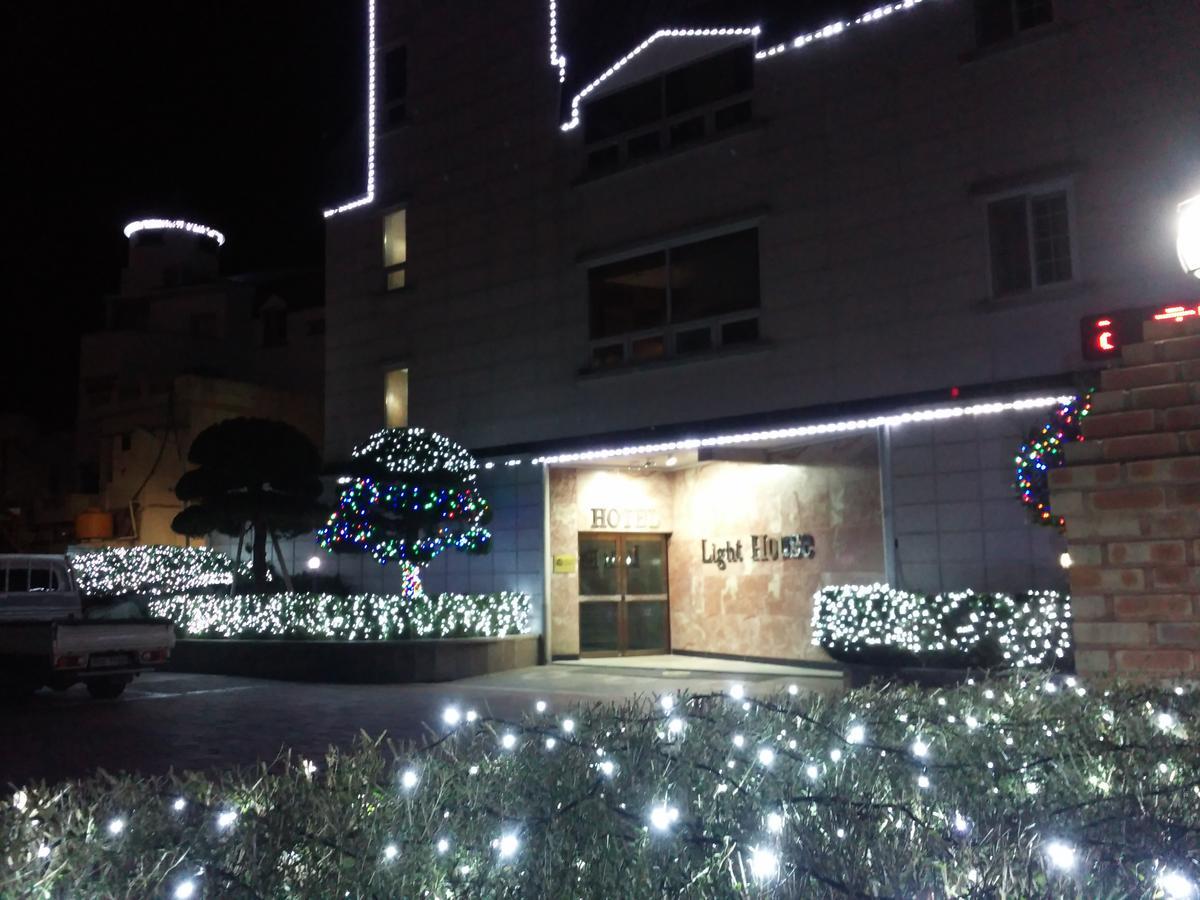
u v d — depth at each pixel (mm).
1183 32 13609
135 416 37500
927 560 14867
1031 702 5742
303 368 42125
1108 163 14008
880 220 15945
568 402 19562
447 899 3199
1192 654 5691
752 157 17406
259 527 23047
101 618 15766
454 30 22312
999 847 3162
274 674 18797
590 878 3188
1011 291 14773
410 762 4691
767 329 17000
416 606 18609
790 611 17938
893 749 4211
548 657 19375
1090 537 6012
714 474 19969
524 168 20719
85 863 3453
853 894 2824
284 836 3541
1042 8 14852
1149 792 3688
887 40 16125
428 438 19344
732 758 4461
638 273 18844
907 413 15141
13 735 12094
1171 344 6066
